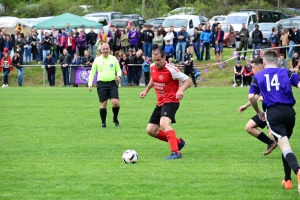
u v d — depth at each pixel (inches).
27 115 1280.8
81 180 625.9
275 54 601.0
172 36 2385.6
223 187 589.0
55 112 1338.6
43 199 548.7
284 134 563.8
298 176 522.9
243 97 1679.4
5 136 970.7
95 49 2471.7
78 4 4768.7
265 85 583.8
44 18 3316.9
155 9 4859.7
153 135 784.9
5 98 1701.5
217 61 2496.3
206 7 4633.4
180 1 5393.7
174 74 739.4
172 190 577.9
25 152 812.6
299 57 2127.2
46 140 925.2
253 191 572.4
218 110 1347.2
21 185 605.0
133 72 2246.6
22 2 4968.0
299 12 4443.9
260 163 719.1
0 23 3206.2
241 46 2506.2
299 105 1438.2
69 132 1018.1
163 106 756.6
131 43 2404.0
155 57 733.3
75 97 1734.7
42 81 2532.0
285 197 548.4
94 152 812.6
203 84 2342.5
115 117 1096.2
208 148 838.5
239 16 3208.7
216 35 2497.5
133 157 719.7
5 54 2331.4
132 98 1685.5
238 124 1104.2
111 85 1073.5
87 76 2258.9
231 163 719.7
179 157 753.0
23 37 2532.0
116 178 633.6
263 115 602.9
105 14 3344.0
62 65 2266.2
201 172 662.5
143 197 551.5
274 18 3481.8
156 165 708.0
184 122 1136.8
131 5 4953.3
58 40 2455.7
